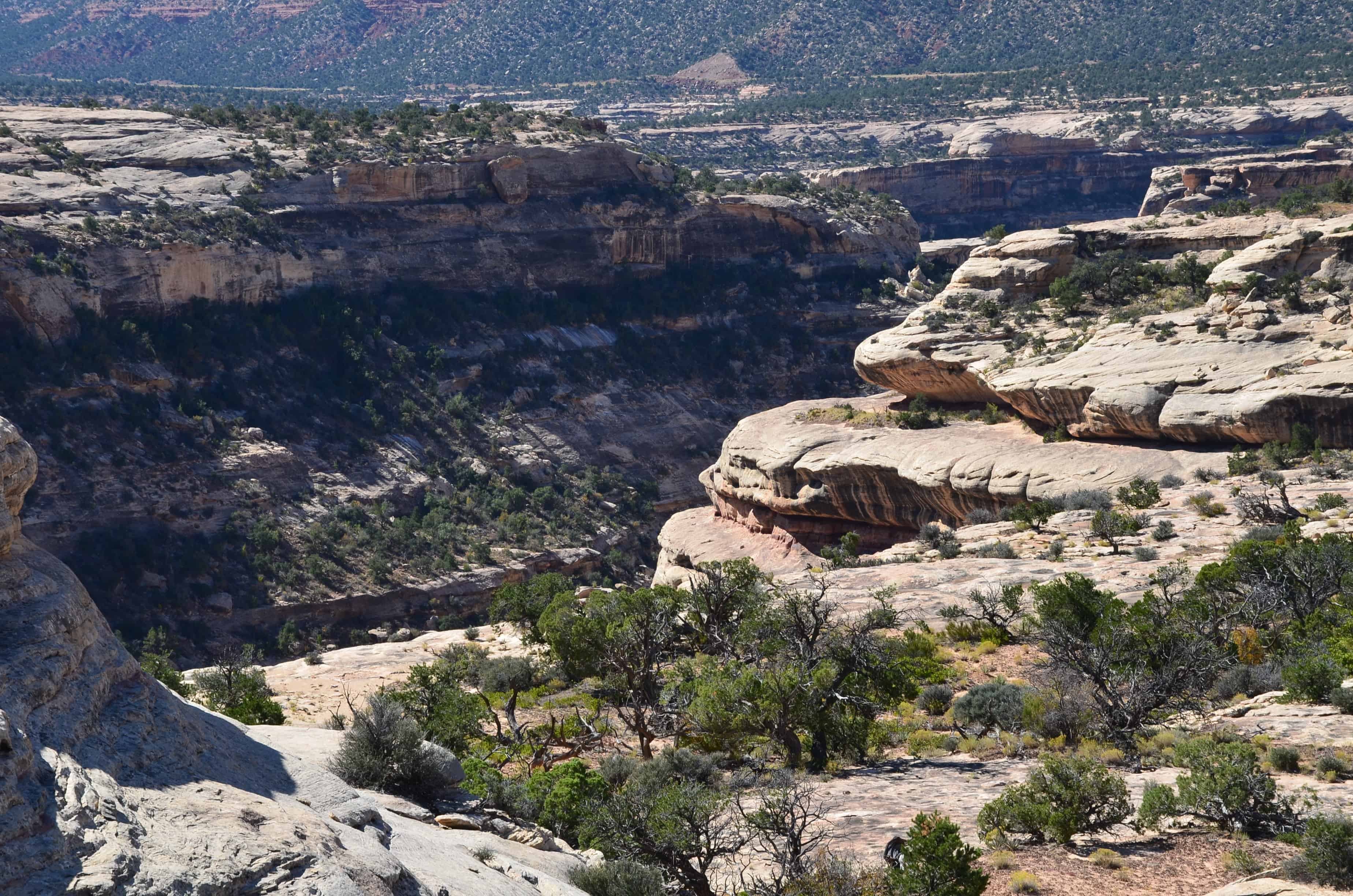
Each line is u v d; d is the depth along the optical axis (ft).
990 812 72.33
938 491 282.77
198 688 136.15
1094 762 84.79
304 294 458.09
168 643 325.83
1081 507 242.58
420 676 115.14
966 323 335.06
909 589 177.37
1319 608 134.31
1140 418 264.31
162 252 411.34
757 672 108.47
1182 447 263.70
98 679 41.47
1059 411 284.20
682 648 146.00
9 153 421.18
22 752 34.68
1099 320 315.78
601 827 68.18
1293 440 244.42
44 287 375.66
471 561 392.47
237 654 329.52
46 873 32.68
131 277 403.54
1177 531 201.67
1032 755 98.94
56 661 39.65
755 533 334.03
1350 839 59.11
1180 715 105.09
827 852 67.97
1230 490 230.07
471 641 191.42
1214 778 71.61
